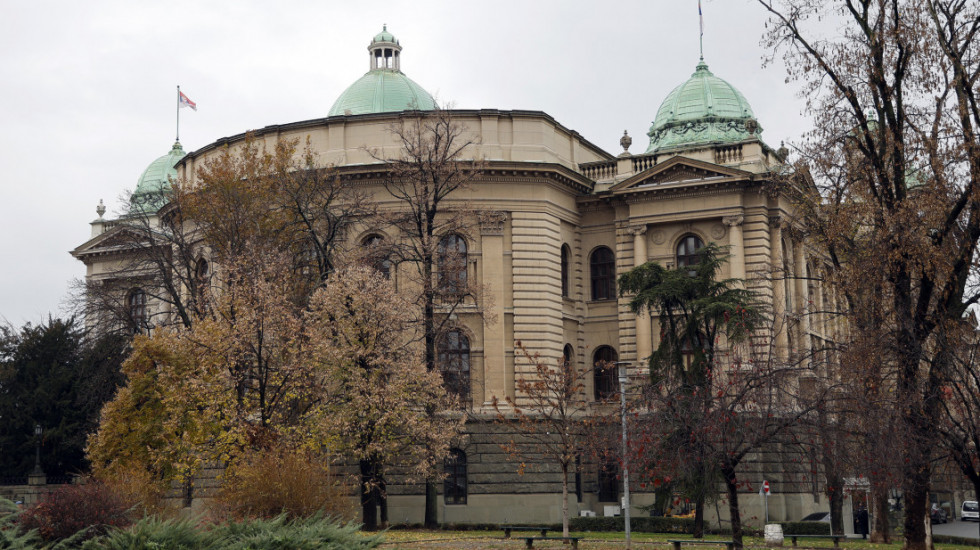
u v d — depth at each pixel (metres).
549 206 57.44
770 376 32.28
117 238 66.88
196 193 55.12
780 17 37.50
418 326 49.53
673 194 57.84
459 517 52.69
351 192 55.81
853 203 37.88
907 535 35.22
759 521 52.38
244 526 27.77
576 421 47.50
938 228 35.34
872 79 36.19
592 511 56.56
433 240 51.03
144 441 45.12
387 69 70.94
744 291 47.12
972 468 34.16
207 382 43.34
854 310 39.81
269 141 58.59
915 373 34.72
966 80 34.72
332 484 38.81
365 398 43.34
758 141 57.06
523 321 55.78
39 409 69.88
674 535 45.03
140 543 25.69
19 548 24.88
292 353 44.03
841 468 31.61
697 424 32.53
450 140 51.53
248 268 47.81
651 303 48.28
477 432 53.53
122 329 62.94
